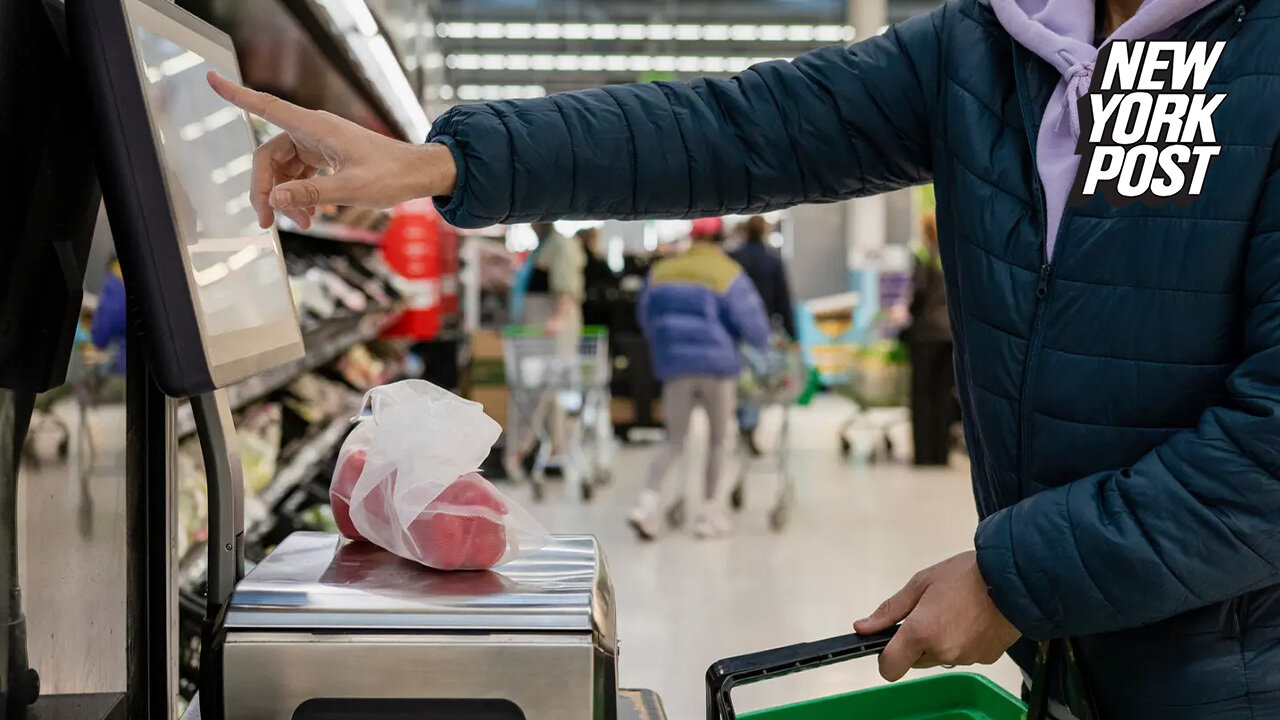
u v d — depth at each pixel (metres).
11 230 0.77
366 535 0.90
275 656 0.77
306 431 3.56
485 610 0.78
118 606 0.99
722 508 5.54
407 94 3.46
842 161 1.21
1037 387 1.03
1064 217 1.00
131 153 0.74
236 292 0.88
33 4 0.81
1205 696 0.98
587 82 19.92
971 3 1.16
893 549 5.18
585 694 0.77
